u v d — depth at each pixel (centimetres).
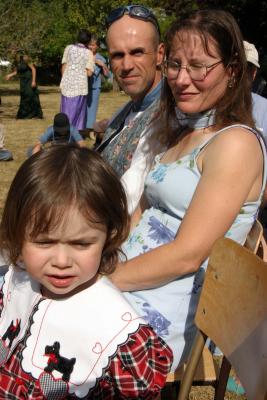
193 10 221
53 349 162
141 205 247
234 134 200
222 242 180
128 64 290
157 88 297
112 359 157
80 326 161
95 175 157
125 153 276
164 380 162
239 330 169
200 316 193
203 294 192
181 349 211
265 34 1405
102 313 161
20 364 164
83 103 970
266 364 151
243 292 168
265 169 206
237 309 171
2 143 846
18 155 891
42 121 1334
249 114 216
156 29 295
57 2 2625
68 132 679
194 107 215
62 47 2655
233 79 215
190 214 197
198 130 220
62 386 160
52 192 151
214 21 209
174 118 241
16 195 156
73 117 964
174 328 208
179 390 200
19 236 157
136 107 308
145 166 251
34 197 152
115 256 172
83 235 154
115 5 2162
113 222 162
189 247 193
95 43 1015
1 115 1449
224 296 179
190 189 208
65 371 160
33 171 156
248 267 166
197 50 209
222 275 180
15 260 168
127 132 287
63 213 151
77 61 950
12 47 1659
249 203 207
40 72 2788
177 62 216
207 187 196
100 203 155
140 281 200
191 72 212
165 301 208
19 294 175
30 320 167
